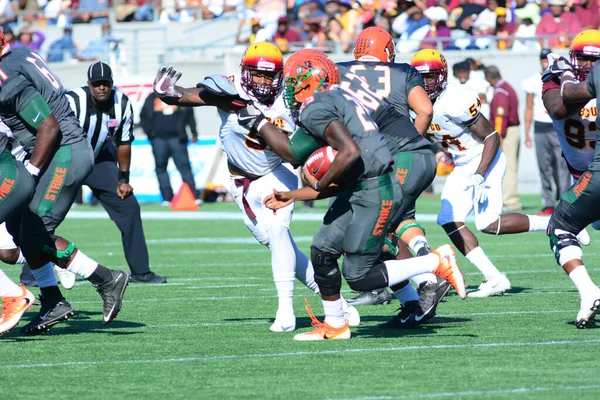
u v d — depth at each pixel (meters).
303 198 14.71
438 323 17.22
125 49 62.50
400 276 15.31
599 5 56.12
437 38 54.31
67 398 11.83
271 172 16.81
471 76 45.53
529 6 57.12
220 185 53.56
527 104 41.97
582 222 16.36
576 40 16.69
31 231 16.08
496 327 16.62
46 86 16.06
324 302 15.73
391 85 16.11
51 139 15.55
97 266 16.28
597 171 15.84
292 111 15.15
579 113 17.72
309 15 59.03
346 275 15.34
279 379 12.73
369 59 16.72
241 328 16.97
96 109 22.19
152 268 26.62
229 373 13.15
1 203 15.05
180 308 19.45
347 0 56.84
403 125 15.67
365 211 14.80
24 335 16.45
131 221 23.50
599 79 15.55
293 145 14.89
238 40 59.66
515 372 12.94
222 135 16.91
